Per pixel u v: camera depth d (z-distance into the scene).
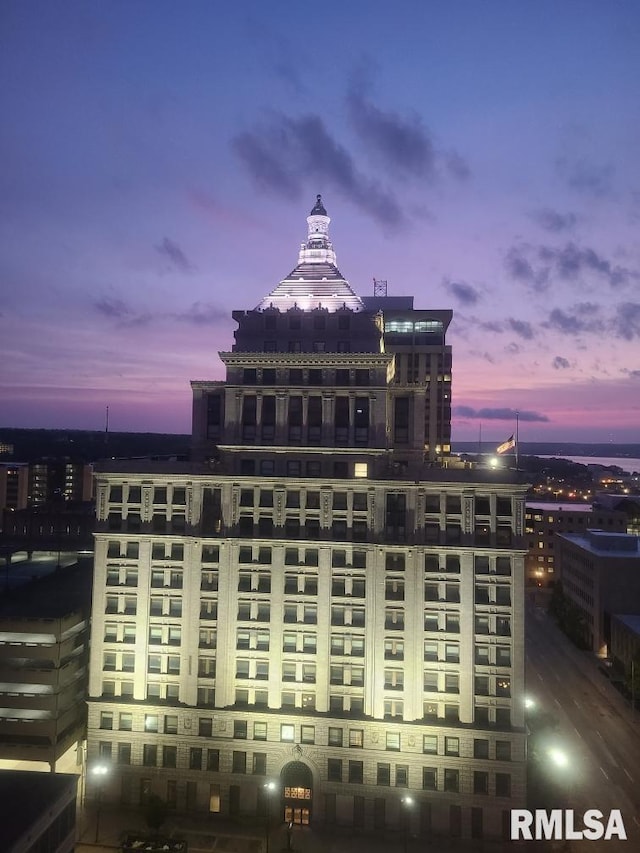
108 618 76.00
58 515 145.12
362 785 70.31
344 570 73.38
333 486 74.31
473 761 68.56
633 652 111.56
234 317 82.62
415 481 72.44
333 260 88.25
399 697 71.00
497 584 71.00
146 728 74.19
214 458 81.12
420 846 67.69
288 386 77.38
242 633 74.50
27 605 81.81
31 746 73.06
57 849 48.12
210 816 71.94
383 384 76.38
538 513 191.38
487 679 70.19
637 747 88.69
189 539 75.31
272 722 72.12
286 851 65.00
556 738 86.50
